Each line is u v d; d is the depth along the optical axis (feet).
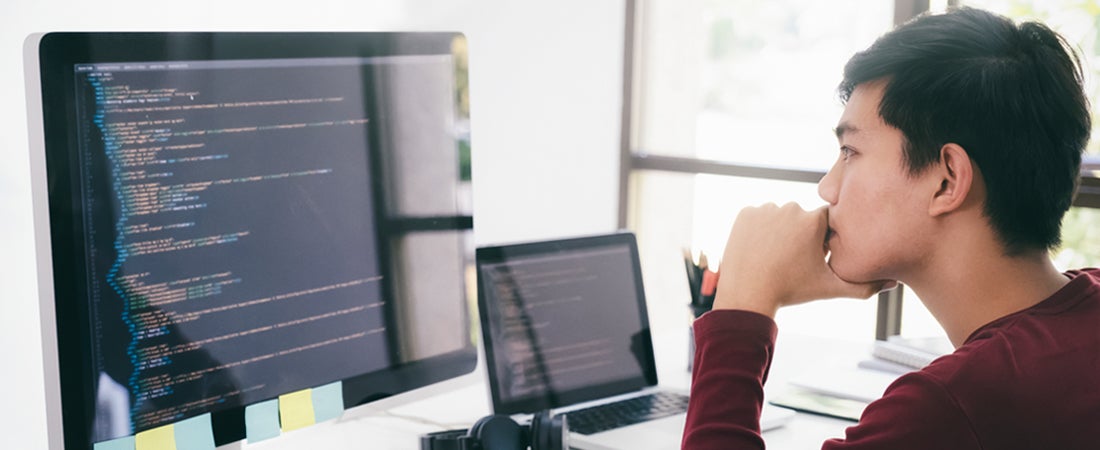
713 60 8.80
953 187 2.97
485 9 6.83
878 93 3.11
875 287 3.40
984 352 2.85
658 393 5.37
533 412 4.87
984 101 2.89
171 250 3.32
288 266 3.66
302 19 5.49
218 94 3.41
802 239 3.43
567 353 5.08
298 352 3.71
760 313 3.40
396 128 4.02
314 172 3.73
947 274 3.10
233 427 3.52
